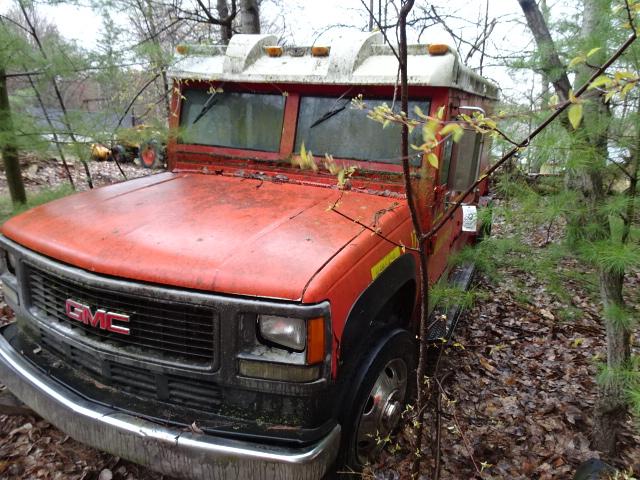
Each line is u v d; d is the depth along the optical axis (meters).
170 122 3.79
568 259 2.99
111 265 2.15
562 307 4.28
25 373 2.46
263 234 2.35
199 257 2.13
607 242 2.33
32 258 2.42
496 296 4.94
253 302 1.96
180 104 3.74
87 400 2.28
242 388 2.05
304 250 2.21
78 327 2.34
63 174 9.41
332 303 2.04
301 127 3.34
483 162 4.88
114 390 2.30
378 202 2.94
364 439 2.57
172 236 2.33
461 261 3.64
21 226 2.66
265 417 2.09
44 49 4.36
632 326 2.48
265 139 3.46
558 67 2.56
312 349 1.97
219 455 2.00
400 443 2.89
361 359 2.43
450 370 3.71
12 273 2.79
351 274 2.20
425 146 1.52
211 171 3.61
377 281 2.43
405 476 2.65
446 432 3.05
